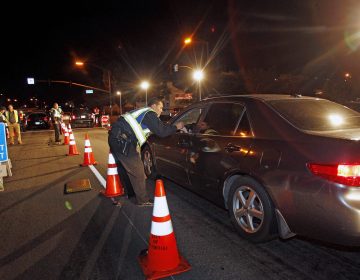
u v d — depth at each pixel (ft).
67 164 29.76
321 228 9.98
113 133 16.55
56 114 49.11
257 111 12.87
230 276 10.25
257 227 12.04
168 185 20.59
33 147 44.21
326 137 10.39
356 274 10.19
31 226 14.74
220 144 13.66
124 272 10.72
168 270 10.46
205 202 17.29
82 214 16.08
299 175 10.39
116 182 19.08
